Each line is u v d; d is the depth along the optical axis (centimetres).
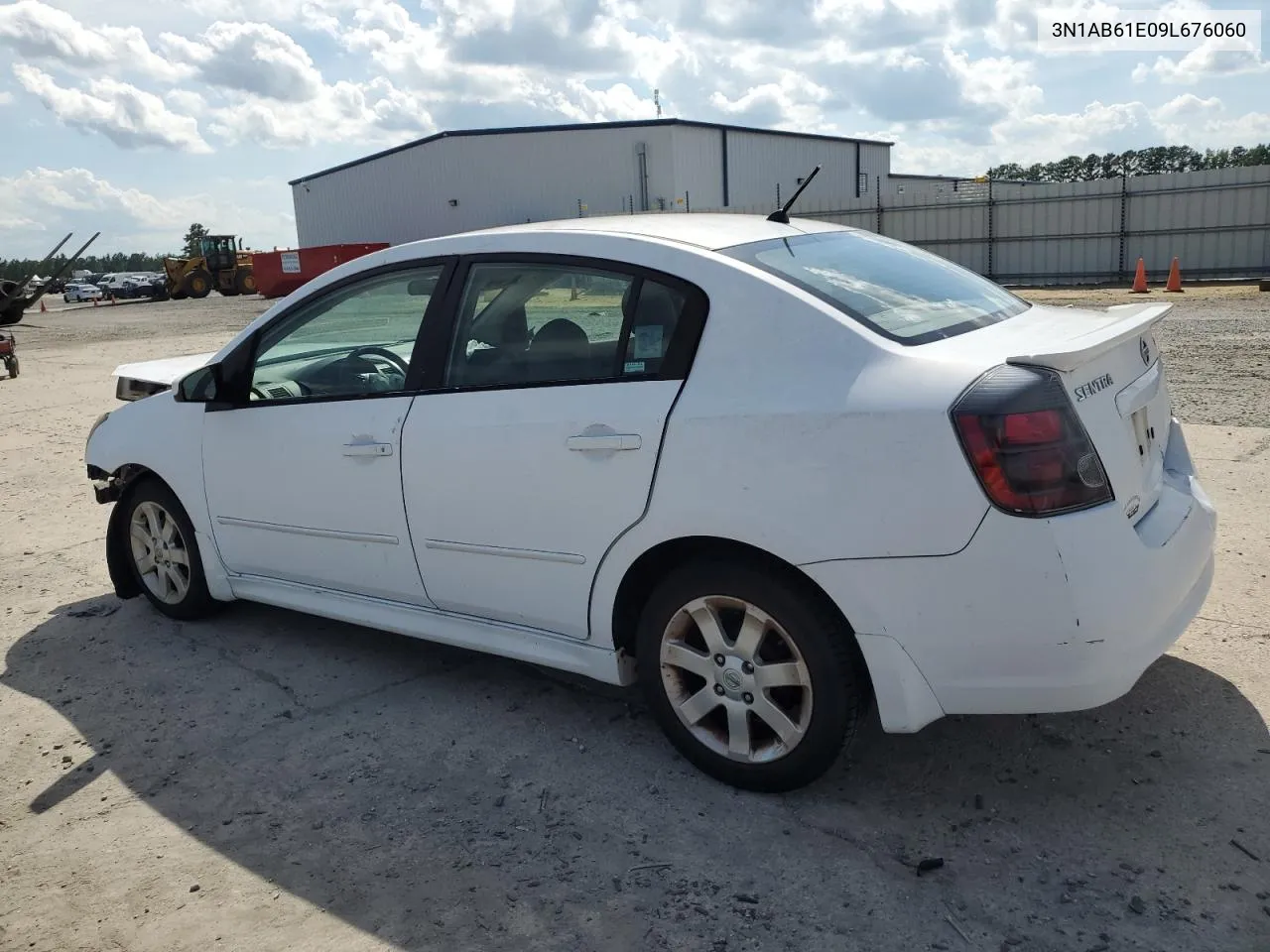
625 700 378
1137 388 299
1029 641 256
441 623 371
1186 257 2428
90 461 478
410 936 254
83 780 338
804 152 4988
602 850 285
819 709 286
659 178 4334
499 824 300
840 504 267
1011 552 252
